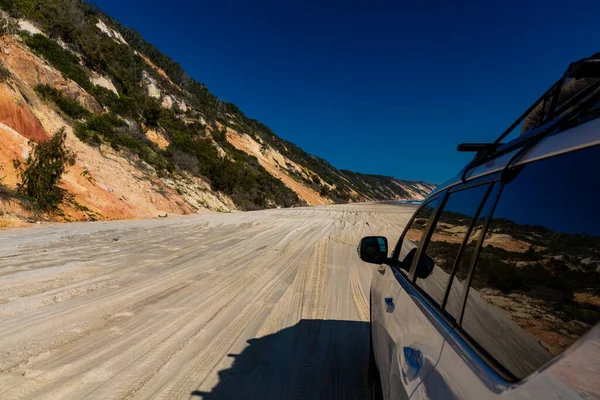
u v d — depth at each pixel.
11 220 10.23
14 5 27.17
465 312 1.43
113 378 3.14
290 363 3.60
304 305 5.45
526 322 1.07
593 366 0.79
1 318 4.25
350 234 14.70
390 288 2.59
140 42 60.78
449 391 1.23
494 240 1.37
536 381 0.90
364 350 3.97
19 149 13.11
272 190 42.16
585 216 0.95
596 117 1.02
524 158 1.32
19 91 15.72
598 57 0.97
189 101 53.28
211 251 9.30
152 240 10.13
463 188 1.89
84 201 13.71
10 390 2.86
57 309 4.64
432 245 2.13
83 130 18.34
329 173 109.31
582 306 0.91
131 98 31.00
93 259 7.36
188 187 23.14
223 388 3.09
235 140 58.69
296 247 10.83
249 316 4.86
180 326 4.39
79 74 25.16
